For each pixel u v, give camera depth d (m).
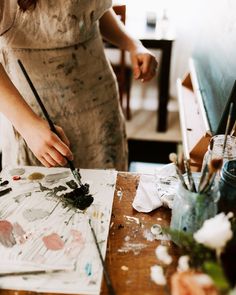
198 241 0.53
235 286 0.51
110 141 1.27
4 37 0.97
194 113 1.23
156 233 0.70
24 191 0.79
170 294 0.58
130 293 0.59
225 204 0.70
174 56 2.69
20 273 0.61
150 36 2.13
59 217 0.73
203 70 1.30
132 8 2.46
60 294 0.59
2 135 1.23
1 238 0.67
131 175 0.87
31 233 0.69
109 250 0.67
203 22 1.48
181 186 0.63
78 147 1.20
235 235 0.58
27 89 1.05
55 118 1.12
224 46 1.11
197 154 1.02
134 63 1.22
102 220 0.73
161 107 2.39
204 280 0.47
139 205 0.78
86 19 1.00
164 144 2.36
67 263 0.63
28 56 1.01
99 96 1.17
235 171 0.73
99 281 0.60
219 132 0.94
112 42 1.30
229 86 0.96
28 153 1.14
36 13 0.92
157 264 0.64
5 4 0.89
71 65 1.05
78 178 0.83
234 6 1.09
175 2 2.48
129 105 2.55
